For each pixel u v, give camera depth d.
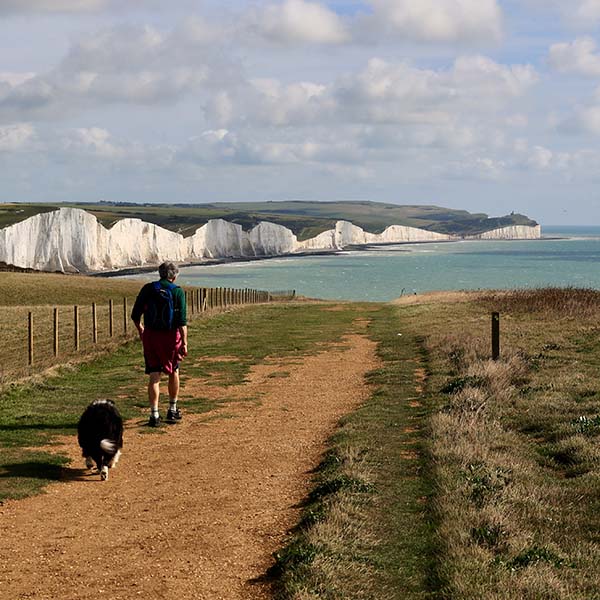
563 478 9.79
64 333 30.69
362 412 13.63
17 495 8.72
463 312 34.66
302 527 7.64
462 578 6.21
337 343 25.95
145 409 14.31
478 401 13.73
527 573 6.31
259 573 6.57
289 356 22.53
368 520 7.77
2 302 62.41
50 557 6.89
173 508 8.41
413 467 9.98
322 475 9.54
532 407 13.55
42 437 11.79
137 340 25.11
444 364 19.08
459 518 7.64
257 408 14.51
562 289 39.22
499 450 10.91
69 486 9.24
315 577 6.20
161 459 10.64
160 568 6.66
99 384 17.25
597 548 7.21
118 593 6.11
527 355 19.48
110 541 7.34
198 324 32.19
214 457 10.75
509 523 7.59
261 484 9.38
